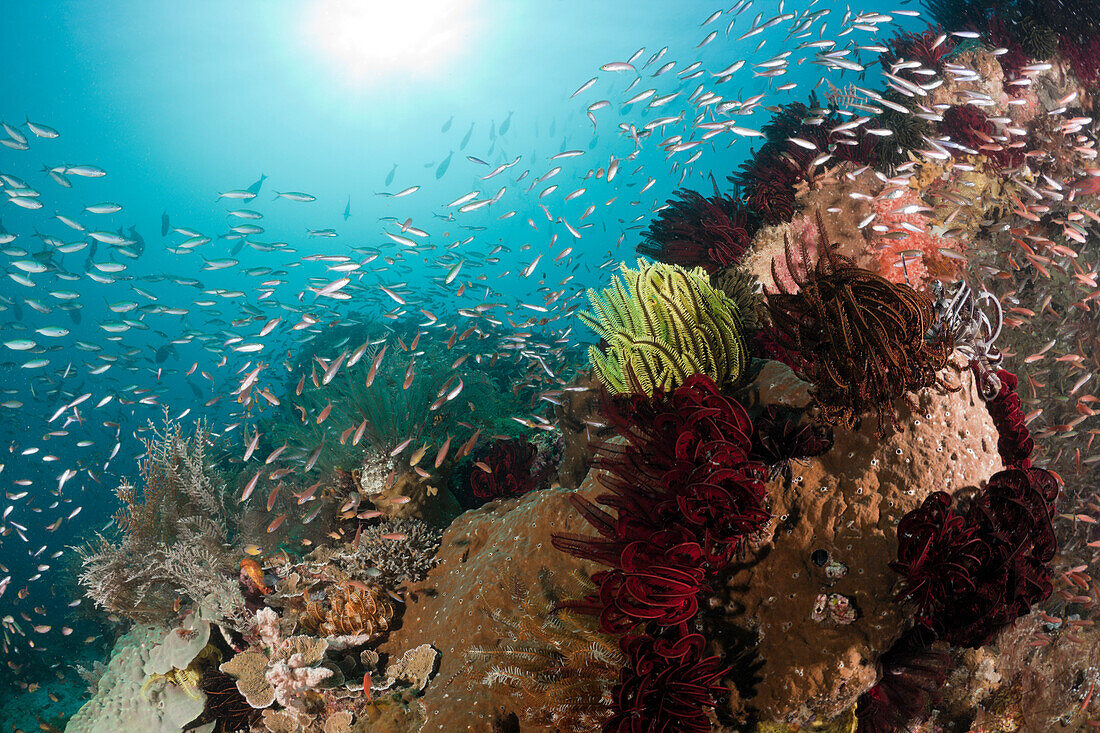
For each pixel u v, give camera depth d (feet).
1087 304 18.61
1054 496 9.07
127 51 166.91
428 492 16.22
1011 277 17.75
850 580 8.61
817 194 20.24
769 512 9.18
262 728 13.14
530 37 158.51
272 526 15.94
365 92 181.37
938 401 8.86
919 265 19.01
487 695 10.44
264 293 34.81
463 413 22.90
